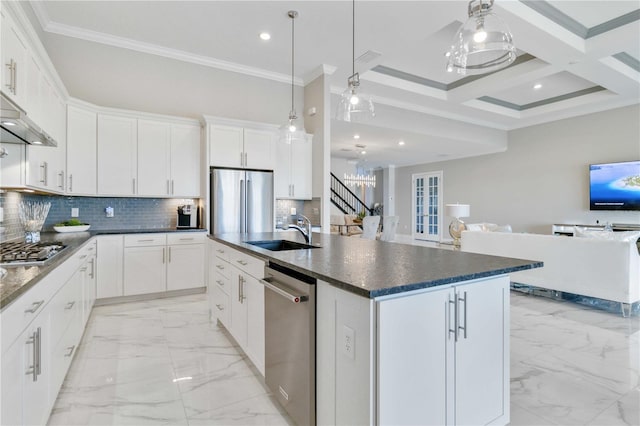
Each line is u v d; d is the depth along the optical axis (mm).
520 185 8234
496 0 3287
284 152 5062
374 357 1272
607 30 4066
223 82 4848
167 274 4117
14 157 2486
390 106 6422
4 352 1173
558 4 3693
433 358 1431
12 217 2924
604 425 1802
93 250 3436
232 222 4430
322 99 4992
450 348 1492
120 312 3615
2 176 2438
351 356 1357
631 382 2238
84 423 1804
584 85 6121
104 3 3410
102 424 1799
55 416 1856
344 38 4086
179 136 4387
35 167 2674
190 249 4254
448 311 1482
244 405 1989
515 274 4441
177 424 1810
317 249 2404
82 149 3740
